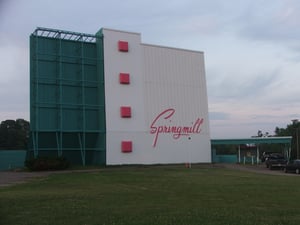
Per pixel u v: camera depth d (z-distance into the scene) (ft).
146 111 180.14
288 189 70.33
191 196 58.90
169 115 185.57
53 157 149.48
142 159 176.86
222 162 205.87
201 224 34.81
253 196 59.06
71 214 40.83
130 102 177.06
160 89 184.85
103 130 170.60
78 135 168.86
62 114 166.09
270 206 47.67
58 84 166.81
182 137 187.83
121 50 177.47
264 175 118.11
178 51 191.31
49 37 167.22
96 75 176.55
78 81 171.32
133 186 77.77
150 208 45.29
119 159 171.73
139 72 180.65
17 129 296.51
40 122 162.09
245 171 141.38
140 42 182.19
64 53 169.58
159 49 186.60
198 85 194.80
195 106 192.85
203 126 194.08
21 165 172.45
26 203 49.67
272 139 196.44
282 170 155.63
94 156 175.73
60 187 76.74
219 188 72.43
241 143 199.11
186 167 157.28
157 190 68.90
